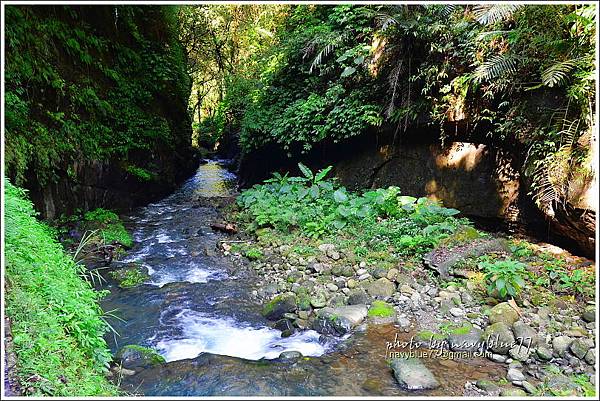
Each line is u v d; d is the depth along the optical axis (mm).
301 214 6582
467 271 4516
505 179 5691
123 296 4652
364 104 7105
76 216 6598
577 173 4375
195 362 3260
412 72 6410
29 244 3541
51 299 2971
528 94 5004
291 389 2879
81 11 7195
